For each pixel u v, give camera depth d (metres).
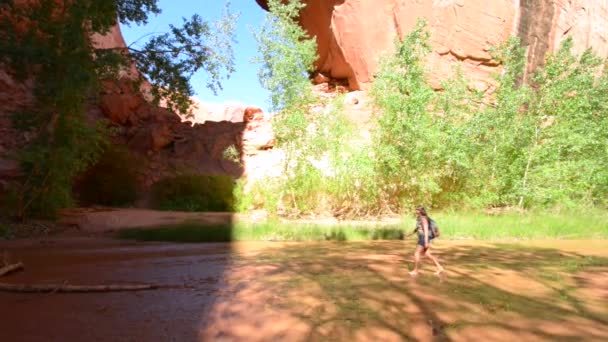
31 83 24.72
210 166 25.11
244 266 7.19
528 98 16.83
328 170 17.89
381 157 15.84
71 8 13.93
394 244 10.36
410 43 15.64
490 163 16.56
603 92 17.03
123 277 6.32
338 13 29.11
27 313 4.50
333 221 15.28
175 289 5.50
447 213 15.15
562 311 4.51
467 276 6.26
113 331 3.92
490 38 24.38
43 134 14.55
